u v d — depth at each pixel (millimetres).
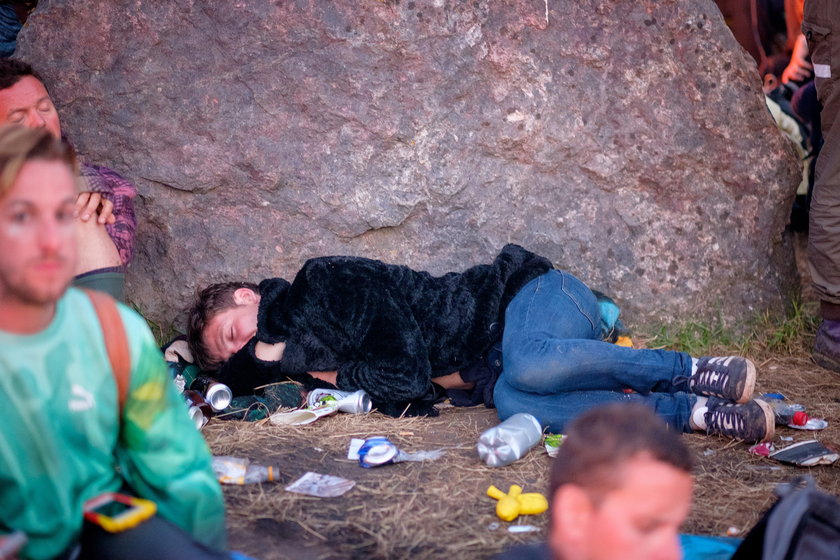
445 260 5453
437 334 4723
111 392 2211
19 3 6242
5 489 2121
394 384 4492
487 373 4789
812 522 2408
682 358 4285
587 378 4273
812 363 5574
